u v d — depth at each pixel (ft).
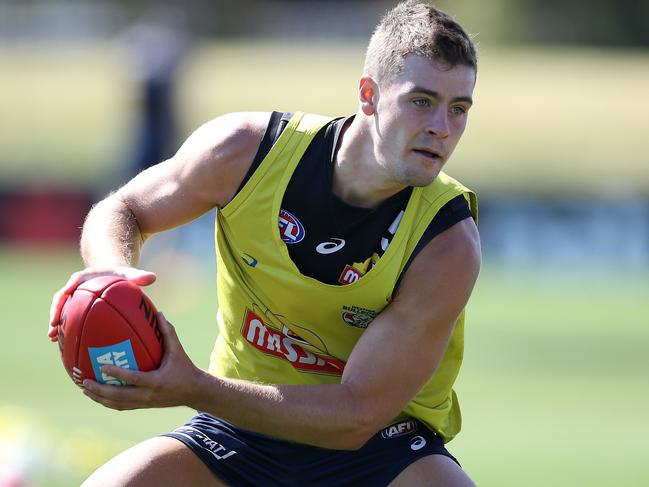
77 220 212.02
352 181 48.21
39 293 167.12
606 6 451.12
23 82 318.24
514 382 119.44
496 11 453.99
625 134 281.13
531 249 205.36
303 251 49.39
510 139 276.00
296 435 46.26
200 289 178.09
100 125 281.13
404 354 47.50
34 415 96.48
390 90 45.98
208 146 50.47
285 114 50.44
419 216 48.60
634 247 205.36
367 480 51.90
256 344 52.85
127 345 44.09
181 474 50.55
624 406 109.81
